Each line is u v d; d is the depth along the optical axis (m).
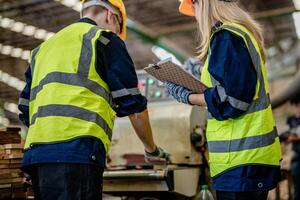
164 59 1.64
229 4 1.70
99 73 1.60
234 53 1.50
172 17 9.08
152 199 2.50
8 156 2.05
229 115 1.50
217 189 1.56
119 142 2.74
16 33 9.33
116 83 1.59
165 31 9.77
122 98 1.60
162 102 2.78
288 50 10.58
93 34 1.63
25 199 2.11
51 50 1.67
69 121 1.51
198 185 2.60
